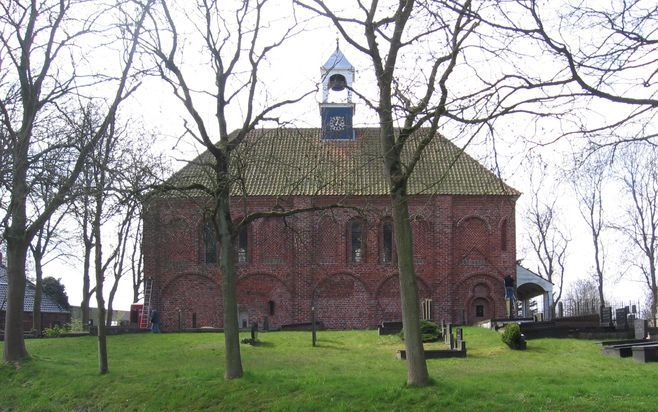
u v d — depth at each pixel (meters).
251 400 16.09
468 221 42.97
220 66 19.09
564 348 24.25
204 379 18.27
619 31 11.46
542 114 12.56
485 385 15.80
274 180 43.41
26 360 23.44
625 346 22.38
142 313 42.38
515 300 41.53
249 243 43.28
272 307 42.78
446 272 42.25
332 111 41.66
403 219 15.87
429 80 14.84
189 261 42.69
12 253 23.98
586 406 13.42
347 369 20.06
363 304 42.62
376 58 15.90
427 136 15.30
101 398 18.50
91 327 34.28
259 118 19.11
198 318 42.44
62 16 23.23
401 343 27.56
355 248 43.25
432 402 14.27
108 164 25.34
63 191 22.36
